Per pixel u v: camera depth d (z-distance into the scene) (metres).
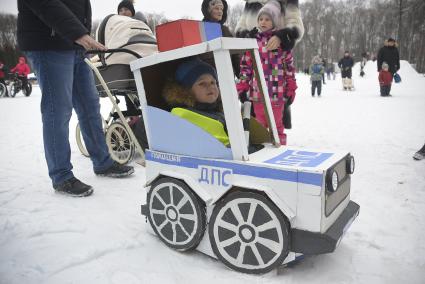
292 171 1.75
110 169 3.59
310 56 64.88
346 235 2.36
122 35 3.93
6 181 3.46
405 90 15.22
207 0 3.95
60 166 3.02
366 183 3.36
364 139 5.39
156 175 2.23
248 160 1.92
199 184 2.03
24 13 2.77
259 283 1.83
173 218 2.16
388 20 60.91
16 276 1.87
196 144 2.05
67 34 2.69
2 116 9.45
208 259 2.09
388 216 2.64
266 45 3.43
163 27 2.15
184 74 2.36
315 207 1.72
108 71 3.95
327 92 15.75
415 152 4.49
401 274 1.92
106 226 2.46
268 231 1.83
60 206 2.79
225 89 1.89
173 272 1.94
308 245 1.75
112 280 1.85
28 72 17.36
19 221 2.49
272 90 3.52
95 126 3.50
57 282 1.83
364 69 29.47
